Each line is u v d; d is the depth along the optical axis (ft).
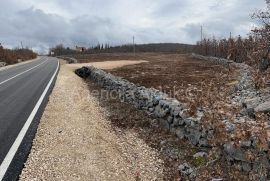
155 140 30.22
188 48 308.60
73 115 37.06
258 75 40.86
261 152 18.93
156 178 23.53
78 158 24.50
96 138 29.68
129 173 23.91
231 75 67.72
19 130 28.86
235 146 20.67
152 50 368.68
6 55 172.04
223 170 21.63
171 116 30.58
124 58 201.98
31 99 44.45
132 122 35.81
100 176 22.50
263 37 41.93
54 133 29.07
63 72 97.35
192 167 23.73
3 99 44.27
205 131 24.79
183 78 73.36
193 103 28.89
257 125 22.36
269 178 18.25
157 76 80.07
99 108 44.21
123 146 29.27
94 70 84.53
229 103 32.17
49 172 21.61
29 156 23.32
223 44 126.93
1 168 21.02
